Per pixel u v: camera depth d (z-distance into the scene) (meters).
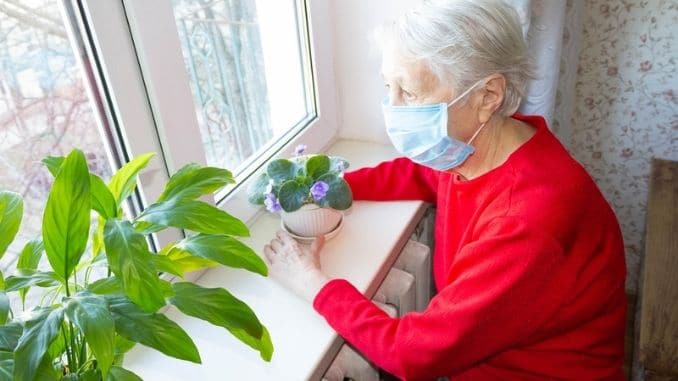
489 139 0.92
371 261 1.11
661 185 1.40
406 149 0.97
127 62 0.86
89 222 0.58
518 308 0.82
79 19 0.81
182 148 1.00
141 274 0.54
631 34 1.51
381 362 0.92
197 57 1.10
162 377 0.92
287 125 1.40
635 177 1.74
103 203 0.65
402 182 1.26
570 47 1.47
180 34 1.05
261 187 1.08
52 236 0.57
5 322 0.58
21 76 0.79
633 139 1.67
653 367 0.99
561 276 0.83
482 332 0.83
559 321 0.88
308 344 0.96
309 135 1.39
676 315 1.07
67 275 0.60
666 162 1.49
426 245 1.43
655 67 1.54
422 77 0.86
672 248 1.22
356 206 1.28
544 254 0.79
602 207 0.91
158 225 0.65
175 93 0.95
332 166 1.11
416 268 1.28
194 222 0.62
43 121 0.84
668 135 1.62
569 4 1.41
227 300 0.63
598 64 1.59
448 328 0.83
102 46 0.82
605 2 1.50
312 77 1.38
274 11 1.28
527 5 1.12
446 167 0.98
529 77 0.90
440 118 0.88
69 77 0.85
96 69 0.85
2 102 0.79
